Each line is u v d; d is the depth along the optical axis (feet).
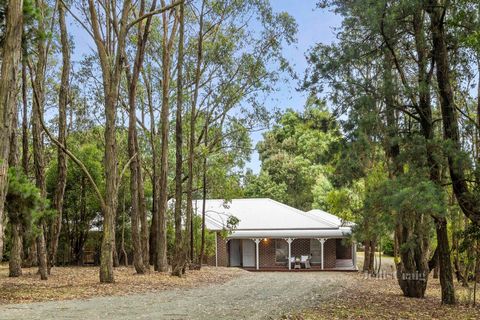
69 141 109.60
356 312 46.37
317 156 55.11
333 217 152.97
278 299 55.06
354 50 52.60
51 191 109.60
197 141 100.99
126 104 100.99
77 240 116.06
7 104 32.91
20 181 48.24
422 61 54.85
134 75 81.76
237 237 128.47
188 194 87.51
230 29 93.97
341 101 52.85
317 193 185.57
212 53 92.58
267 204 143.13
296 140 209.46
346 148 51.03
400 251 65.51
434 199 42.22
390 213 49.44
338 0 53.62
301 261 129.08
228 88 96.99
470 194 49.75
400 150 54.60
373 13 49.47
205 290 63.77
